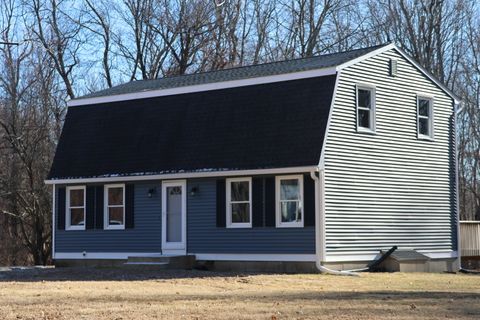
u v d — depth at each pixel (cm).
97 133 3541
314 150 2883
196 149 3197
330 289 2364
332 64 3012
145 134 3381
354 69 3077
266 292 2228
